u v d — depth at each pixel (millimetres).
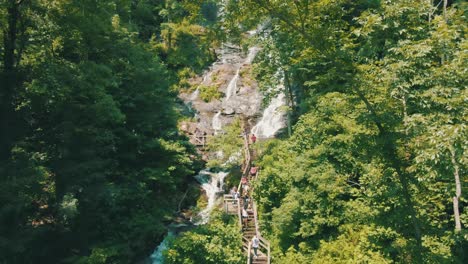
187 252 14938
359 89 10281
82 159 15633
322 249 14523
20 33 15273
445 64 9570
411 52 9156
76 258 14258
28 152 14609
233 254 15711
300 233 15977
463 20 11281
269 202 18516
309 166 16500
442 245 11086
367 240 13203
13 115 13562
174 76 36375
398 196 10633
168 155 23156
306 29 10898
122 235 17438
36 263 14047
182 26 38406
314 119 17359
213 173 25203
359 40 14812
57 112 15094
